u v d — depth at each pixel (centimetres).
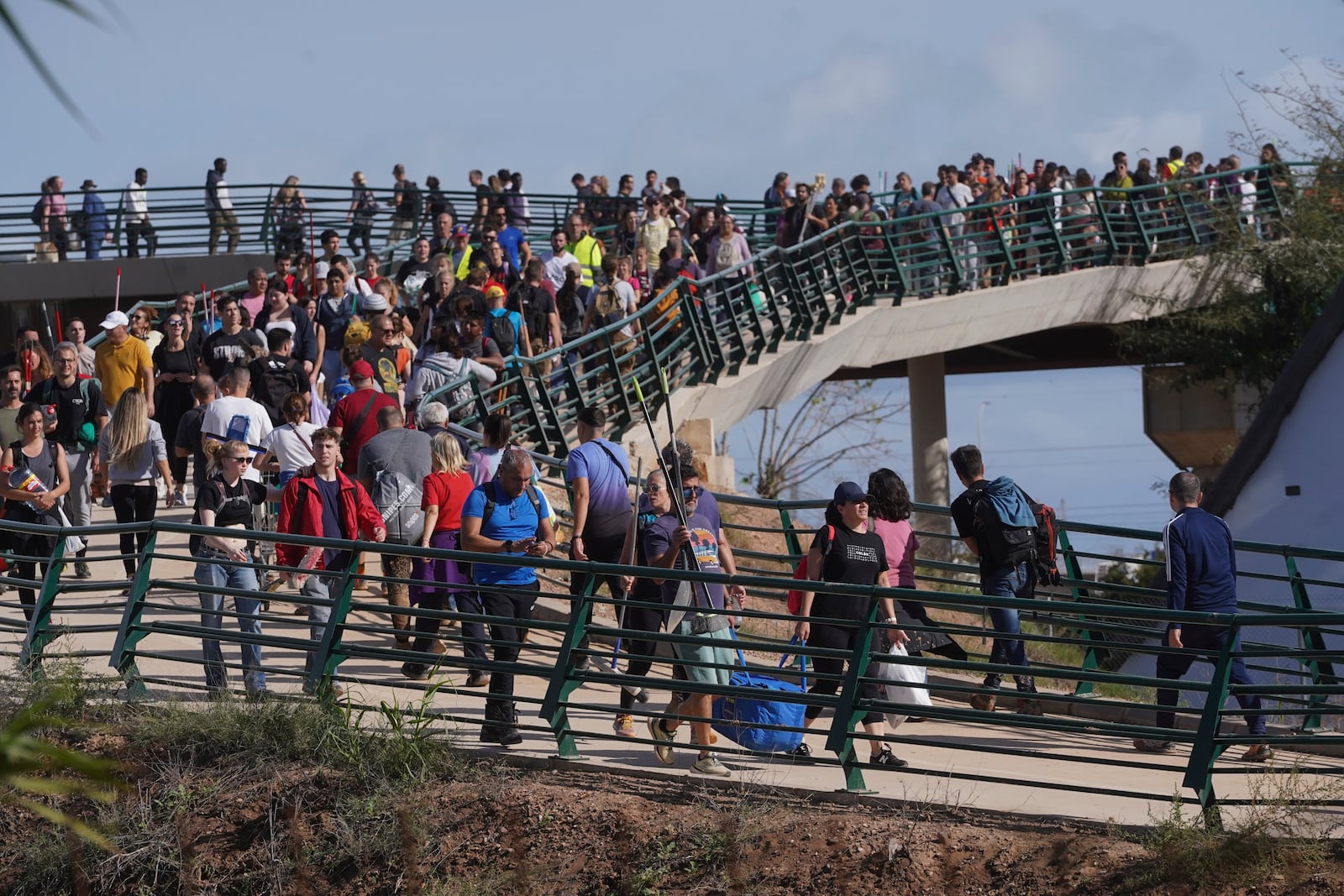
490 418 3606
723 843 2291
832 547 2817
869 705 2470
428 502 3381
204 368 4891
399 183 9100
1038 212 7950
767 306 6694
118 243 9069
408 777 2588
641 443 5866
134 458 4159
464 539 2973
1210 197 8338
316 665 2852
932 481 9044
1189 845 2111
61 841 2631
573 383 5619
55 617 3912
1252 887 2036
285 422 4675
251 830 2588
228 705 2855
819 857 2245
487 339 5097
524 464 3000
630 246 8088
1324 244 7856
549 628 2709
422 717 2686
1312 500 5000
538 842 2405
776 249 6781
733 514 6284
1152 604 5122
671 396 6088
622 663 3662
